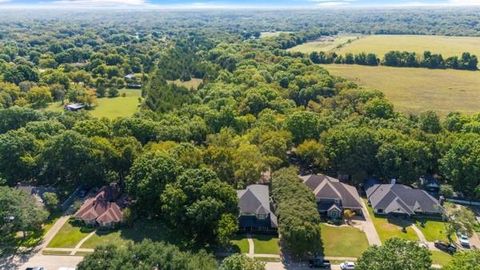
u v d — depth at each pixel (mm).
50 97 157750
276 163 94625
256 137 105000
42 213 78125
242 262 58250
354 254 74188
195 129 112625
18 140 94312
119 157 92812
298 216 72938
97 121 107250
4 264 69688
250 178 91438
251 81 159875
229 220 73000
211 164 91938
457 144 95500
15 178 94188
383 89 175750
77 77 188500
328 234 80312
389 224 84188
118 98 171625
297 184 84125
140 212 84438
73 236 78438
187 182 77500
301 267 70312
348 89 149625
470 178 91812
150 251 59031
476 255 57594
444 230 82062
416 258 55844
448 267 58000
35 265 69625
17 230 77188
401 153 98125
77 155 91188
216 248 75000
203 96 155625
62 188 95062
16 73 175625
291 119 109750
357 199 88625
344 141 99438
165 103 138250
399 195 89250
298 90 156750
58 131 106875
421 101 159375
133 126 107562
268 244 76812
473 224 79625
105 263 56812
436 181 100688
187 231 75812
